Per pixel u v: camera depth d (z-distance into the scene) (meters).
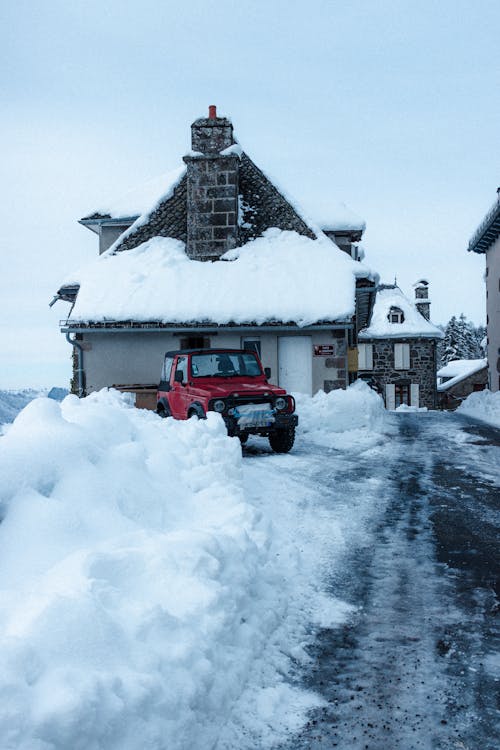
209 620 3.37
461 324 80.50
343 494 7.79
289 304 16.61
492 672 3.53
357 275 17.67
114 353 17.50
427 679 3.47
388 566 5.32
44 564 3.48
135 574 3.51
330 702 3.25
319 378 16.67
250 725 3.03
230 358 11.26
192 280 17.62
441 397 50.56
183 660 2.96
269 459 9.88
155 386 16.84
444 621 4.23
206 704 2.95
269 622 4.01
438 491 8.02
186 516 5.22
